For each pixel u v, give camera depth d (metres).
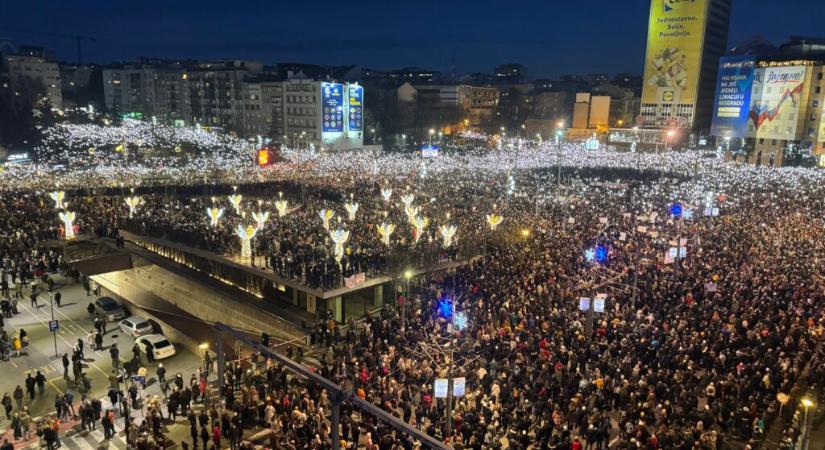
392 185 69.38
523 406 22.50
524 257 39.91
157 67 158.38
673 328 28.11
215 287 40.62
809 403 19.88
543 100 199.38
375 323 30.50
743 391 22.95
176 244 44.06
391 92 157.00
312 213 53.62
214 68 143.50
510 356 26.19
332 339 31.55
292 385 26.16
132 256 46.75
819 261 38.12
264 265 38.91
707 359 25.23
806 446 19.72
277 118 126.62
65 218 42.56
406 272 35.00
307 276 35.12
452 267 40.59
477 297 33.09
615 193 68.94
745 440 21.88
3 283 37.56
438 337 25.47
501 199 61.03
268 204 60.66
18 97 128.75
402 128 152.88
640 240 44.59
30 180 66.38
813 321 28.83
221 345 22.66
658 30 137.88
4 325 34.34
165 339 31.50
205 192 66.81
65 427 24.20
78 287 41.06
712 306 30.42
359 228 46.59
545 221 50.84
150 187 68.12
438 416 21.64
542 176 81.62
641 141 137.75
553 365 24.84
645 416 21.27
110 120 136.38
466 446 20.22
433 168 83.75
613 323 28.36
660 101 140.12
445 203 59.00
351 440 21.73
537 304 30.91
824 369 25.42
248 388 24.41
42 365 29.78
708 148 133.25
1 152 97.50
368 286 36.16
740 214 54.84
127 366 27.67
